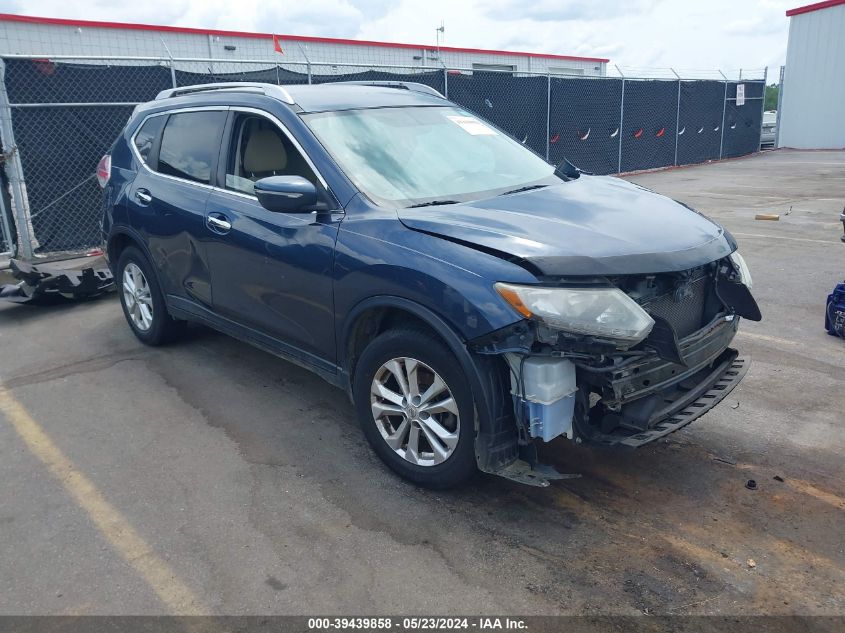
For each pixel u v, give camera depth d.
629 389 3.00
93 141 8.88
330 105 4.11
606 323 2.83
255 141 4.18
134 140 5.29
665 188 15.64
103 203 5.55
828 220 10.57
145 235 5.02
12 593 2.80
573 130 16.89
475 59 24.41
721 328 3.50
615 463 3.71
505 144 4.57
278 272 3.87
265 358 5.30
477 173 4.05
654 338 2.98
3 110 8.14
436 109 4.55
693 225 3.46
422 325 3.30
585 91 16.91
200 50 17.39
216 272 4.39
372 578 2.86
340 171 3.67
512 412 3.08
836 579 2.82
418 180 3.80
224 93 4.57
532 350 2.91
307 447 3.94
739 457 3.76
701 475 3.59
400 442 3.47
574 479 3.56
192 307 4.82
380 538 3.11
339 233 3.52
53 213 8.80
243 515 3.30
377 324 3.59
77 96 8.73
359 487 3.52
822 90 25.78
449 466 3.26
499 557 2.97
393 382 3.54
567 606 2.69
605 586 2.79
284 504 3.39
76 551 3.06
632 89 18.38
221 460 3.82
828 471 3.61
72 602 2.75
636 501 3.37
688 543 3.05
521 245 2.98
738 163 21.83
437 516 3.27
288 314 3.92
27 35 15.01
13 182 8.38
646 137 19.33
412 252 3.19
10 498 3.48
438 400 3.27
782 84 26.92
